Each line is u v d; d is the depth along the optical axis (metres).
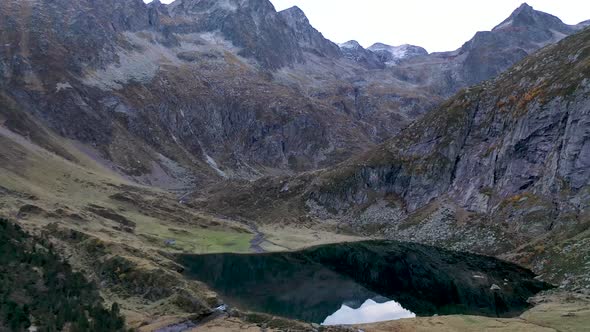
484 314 89.69
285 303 101.00
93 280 84.88
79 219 130.75
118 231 137.25
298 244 162.62
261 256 146.38
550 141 151.62
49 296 68.19
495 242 143.25
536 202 144.38
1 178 153.62
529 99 166.62
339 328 77.12
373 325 80.44
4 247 76.50
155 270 91.38
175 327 72.44
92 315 68.06
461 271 123.88
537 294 99.19
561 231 126.94
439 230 165.00
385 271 131.00
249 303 98.19
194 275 114.44
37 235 95.75
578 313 78.88
